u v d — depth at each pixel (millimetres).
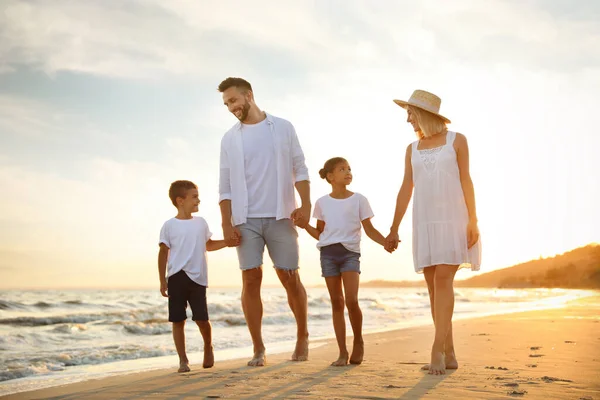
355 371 3744
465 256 3676
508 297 45812
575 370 3604
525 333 6941
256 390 3021
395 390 2883
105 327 11219
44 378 5035
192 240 4516
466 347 5293
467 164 3775
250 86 4574
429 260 3705
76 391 3576
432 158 3779
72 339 9852
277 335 9508
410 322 13352
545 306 20875
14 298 34438
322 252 4434
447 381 3162
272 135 4508
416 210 3811
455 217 3693
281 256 4453
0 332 10227
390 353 5242
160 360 6352
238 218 4434
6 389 4344
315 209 4590
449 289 3645
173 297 4438
